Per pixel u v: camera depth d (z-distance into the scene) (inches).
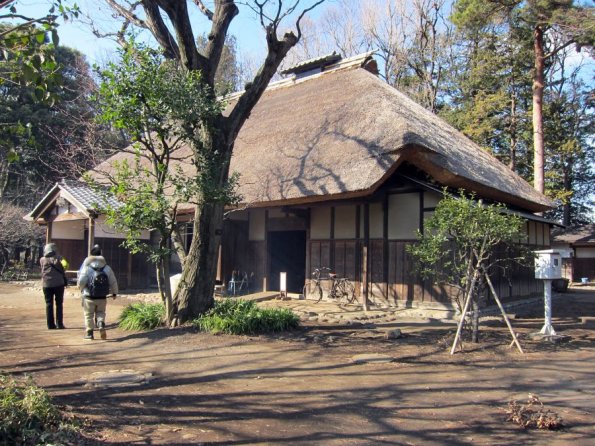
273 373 243.1
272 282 655.1
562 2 759.7
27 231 911.0
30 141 175.9
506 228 299.3
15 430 146.1
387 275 506.0
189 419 175.9
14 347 302.5
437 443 155.6
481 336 346.9
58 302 375.2
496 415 182.5
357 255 533.6
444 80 1175.0
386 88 648.4
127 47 317.4
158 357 274.8
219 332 337.1
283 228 617.0
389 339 333.7
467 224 304.8
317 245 572.4
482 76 1088.2
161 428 165.9
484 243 306.2
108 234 668.1
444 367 257.6
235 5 379.2
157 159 343.3
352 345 313.0
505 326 401.1
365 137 479.8
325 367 255.8
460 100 1160.2
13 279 896.3
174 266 740.0
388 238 508.7
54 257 376.2
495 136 1138.7
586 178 1443.2
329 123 543.8
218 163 358.6
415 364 263.9
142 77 310.0
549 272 340.5
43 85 157.4
